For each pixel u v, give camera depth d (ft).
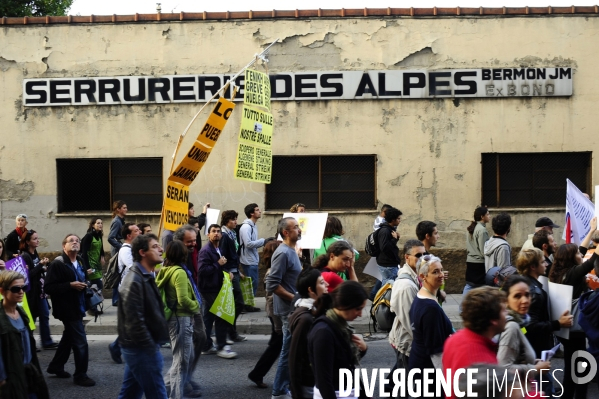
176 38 47.16
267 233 47.47
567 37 46.83
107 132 47.37
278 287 24.70
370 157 47.78
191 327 24.48
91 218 47.52
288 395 24.72
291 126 47.37
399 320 21.27
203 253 31.65
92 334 38.63
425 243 27.66
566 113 47.01
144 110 47.34
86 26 47.24
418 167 47.24
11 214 47.55
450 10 46.78
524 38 46.83
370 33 46.98
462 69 46.91
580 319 21.91
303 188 47.96
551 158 47.60
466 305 14.16
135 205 48.03
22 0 83.92
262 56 36.65
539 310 20.72
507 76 46.85
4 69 47.34
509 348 15.85
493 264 31.04
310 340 15.99
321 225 32.60
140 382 19.81
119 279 35.45
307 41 47.11
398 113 47.16
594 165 47.03
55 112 47.44
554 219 47.19
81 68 47.34
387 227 36.22
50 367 28.84
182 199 34.32
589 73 46.83
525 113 47.01
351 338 16.40
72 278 27.66
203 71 47.16
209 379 28.48
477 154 47.11
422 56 47.06
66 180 48.14
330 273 22.18
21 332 20.25
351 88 47.03
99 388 27.32
